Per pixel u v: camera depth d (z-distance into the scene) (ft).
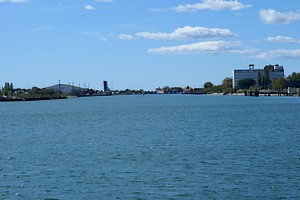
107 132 323.16
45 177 161.79
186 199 131.95
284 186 143.84
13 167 181.88
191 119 447.83
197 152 213.25
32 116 548.72
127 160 193.26
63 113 606.55
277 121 404.36
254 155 201.98
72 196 136.77
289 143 242.99
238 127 346.74
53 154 214.48
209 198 132.57
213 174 161.99
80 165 183.42
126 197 134.92
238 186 144.56
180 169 171.83
